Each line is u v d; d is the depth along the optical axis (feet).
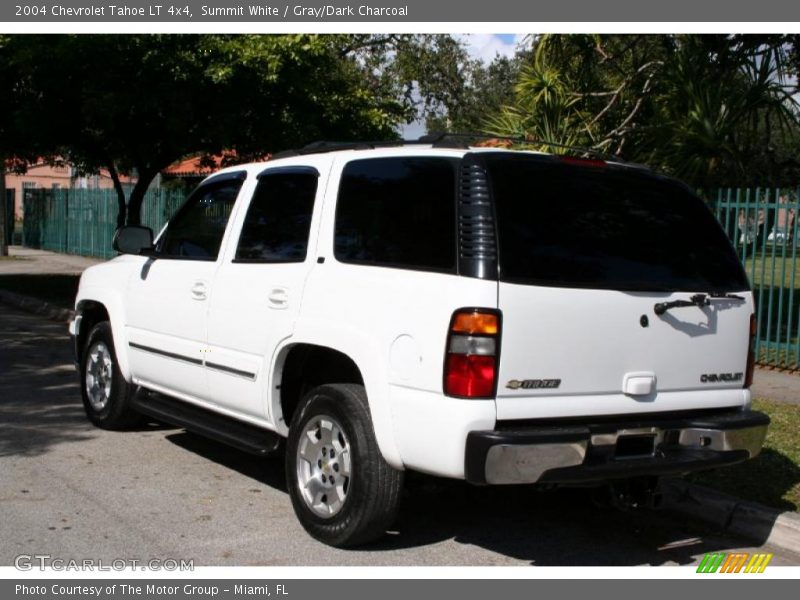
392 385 14.99
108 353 24.22
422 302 14.66
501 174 14.85
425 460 14.52
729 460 16.08
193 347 20.10
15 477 20.38
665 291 15.72
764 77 36.17
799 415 26.40
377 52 84.99
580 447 14.29
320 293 16.65
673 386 15.85
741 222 34.30
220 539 16.93
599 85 41.01
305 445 16.92
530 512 19.49
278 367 17.58
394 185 16.12
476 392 13.93
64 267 78.13
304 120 45.09
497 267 14.17
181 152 48.08
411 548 16.94
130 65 42.42
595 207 15.56
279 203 18.72
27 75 43.91
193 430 20.08
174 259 21.45
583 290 14.78
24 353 36.91
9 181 190.60
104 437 24.11
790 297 33.12
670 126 35.50
